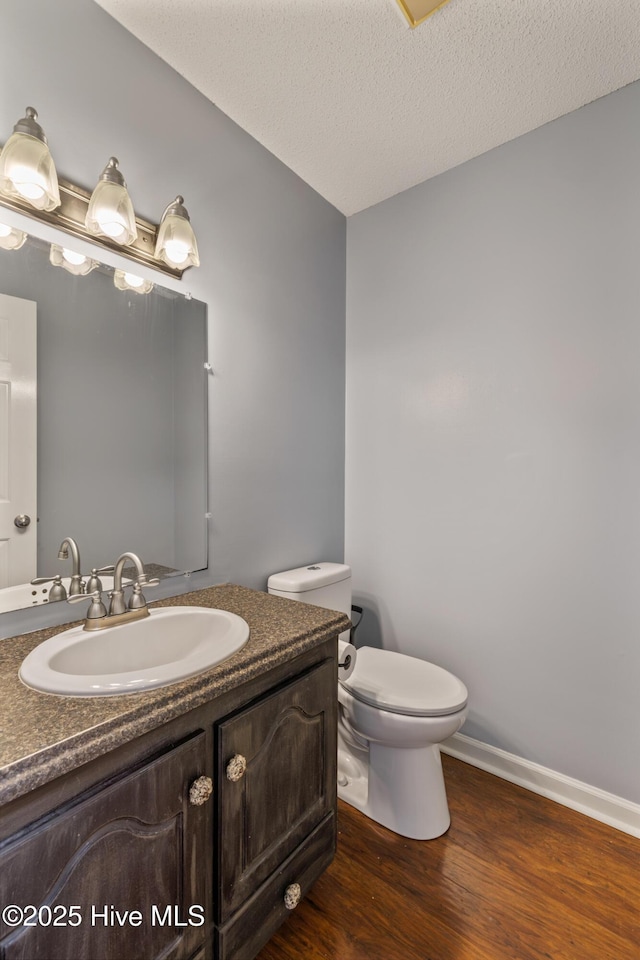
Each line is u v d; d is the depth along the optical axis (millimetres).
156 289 1341
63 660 906
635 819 1413
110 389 1236
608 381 1467
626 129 1417
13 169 931
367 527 2129
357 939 1079
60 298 1124
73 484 1159
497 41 1253
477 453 1767
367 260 2109
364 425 2133
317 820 1107
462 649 1821
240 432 1622
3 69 993
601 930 1102
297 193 1863
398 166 1809
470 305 1775
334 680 1185
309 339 1950
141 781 718
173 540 1400
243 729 894
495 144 1684
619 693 1458
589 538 1510
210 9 1166
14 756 587
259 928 935
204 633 1146
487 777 1698
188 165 1409
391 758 1438
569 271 1537
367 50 1281
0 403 1026
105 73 1185
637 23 1183
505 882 1235
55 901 615
